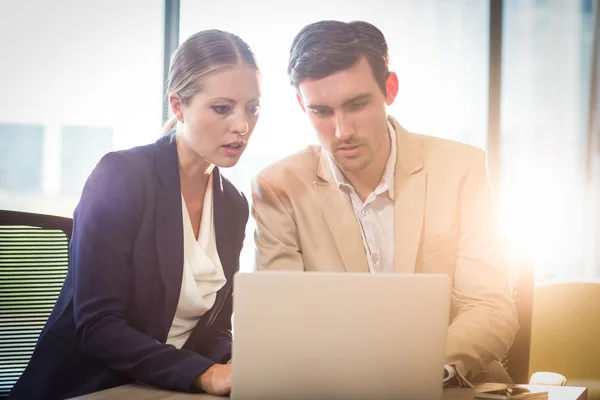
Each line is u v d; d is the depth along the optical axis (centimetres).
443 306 146
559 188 428
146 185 198
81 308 184
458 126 419
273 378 144
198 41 198
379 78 208
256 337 143
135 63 392
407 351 146
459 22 419
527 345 254
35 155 389
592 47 436
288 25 402
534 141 429
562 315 313
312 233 229
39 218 239
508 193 426
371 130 207
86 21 390
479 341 194
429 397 147
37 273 237
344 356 144
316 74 202
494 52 419
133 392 168
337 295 144
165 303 196
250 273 143
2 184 388
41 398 192
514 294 256
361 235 227
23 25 387
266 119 391
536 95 430
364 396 146
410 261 221
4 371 233
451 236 224
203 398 162
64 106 390
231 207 219
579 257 427
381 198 228
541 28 430
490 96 420
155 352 174
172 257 197
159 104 392
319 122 208
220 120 195
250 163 389
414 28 417
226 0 398
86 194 195
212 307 209
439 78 418
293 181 233
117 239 189
